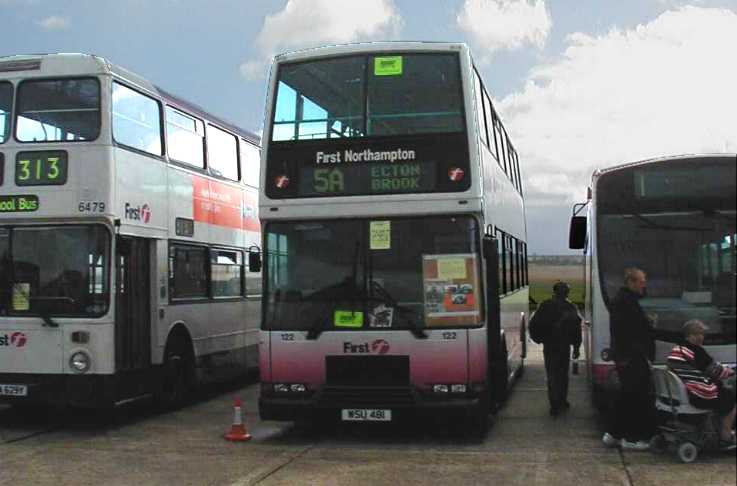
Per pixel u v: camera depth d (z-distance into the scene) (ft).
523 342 58.13
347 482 26.00
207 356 46.14
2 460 30.09
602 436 33.91
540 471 27.14
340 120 33.42
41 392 35.29
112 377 35.22
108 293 35.37
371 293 32.24
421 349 31.63
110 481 26.68
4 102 36.65
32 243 36.14
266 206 33.37
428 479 26.23
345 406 31.83
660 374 29.14
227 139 51.67
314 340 32.32
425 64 33.45
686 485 24.67
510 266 47.29
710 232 32.07
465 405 31.24
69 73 36.37
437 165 32.45
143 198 38.86
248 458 30.12
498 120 44.21
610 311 30.99
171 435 35.29
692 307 31.53
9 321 35.73
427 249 32.22
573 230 41.65
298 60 34.47
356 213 32.63
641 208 32.94
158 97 41.47
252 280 54.49
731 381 28.27
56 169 35.73
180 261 43.11
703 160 32.73
